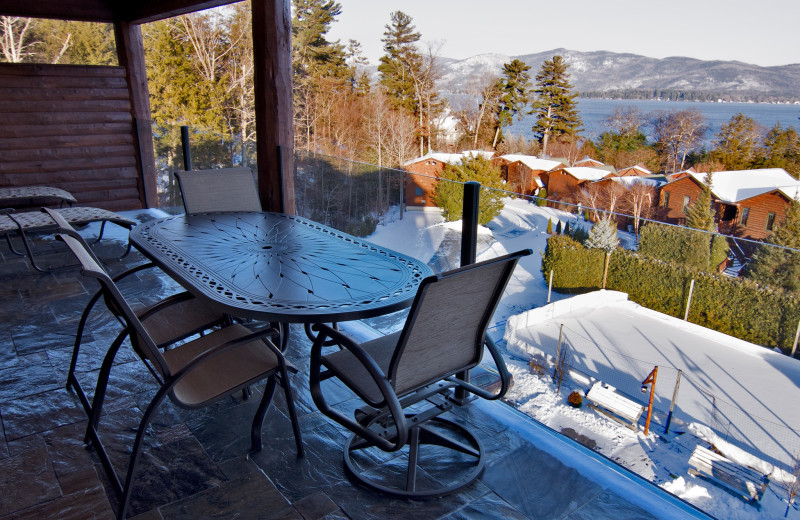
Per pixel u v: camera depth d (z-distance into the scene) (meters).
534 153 36.94
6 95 5.92
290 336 3.23
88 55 24.86
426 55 35.44
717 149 31.66
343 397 2.59
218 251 2.55
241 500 1.91
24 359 2.94
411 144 35.59
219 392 1.86
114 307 2.12
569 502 1.91
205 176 3.58
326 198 4.05
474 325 1.88
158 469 2.06
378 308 1.90
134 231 2.91
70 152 6.39
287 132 4.29
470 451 2.12
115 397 2.56
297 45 33.62
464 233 2.35
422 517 1.84
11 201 6.11
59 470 2.05
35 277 4.31
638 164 33.50
